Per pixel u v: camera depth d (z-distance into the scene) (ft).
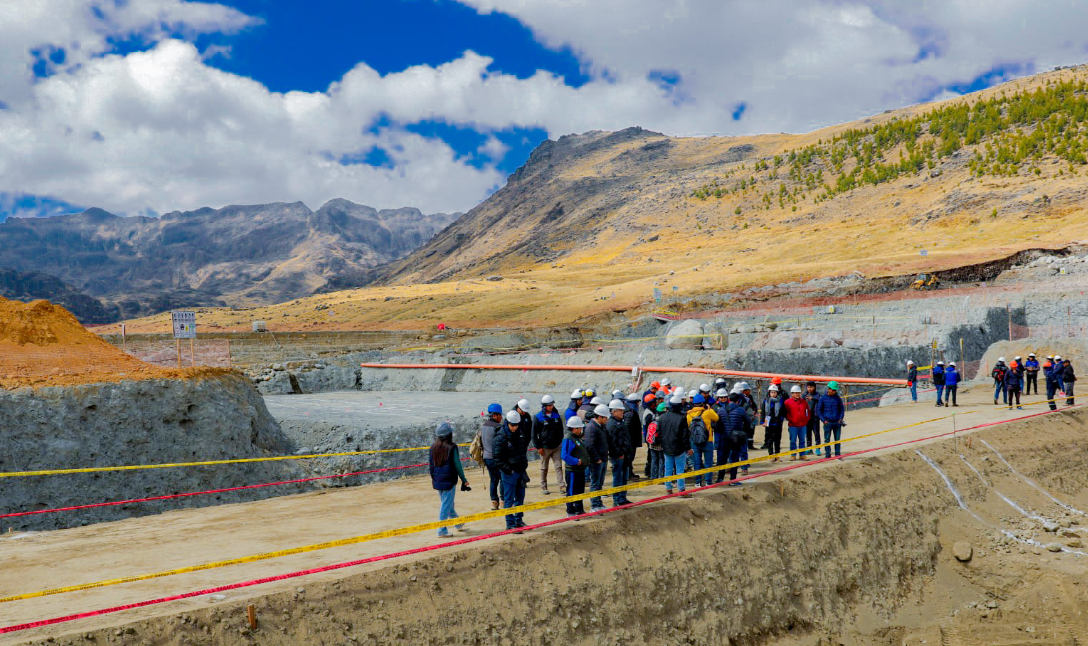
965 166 496.64
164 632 26.66
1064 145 437.58
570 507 41.98
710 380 86.02
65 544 39.06
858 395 95.96
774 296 223.71
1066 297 144.15
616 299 309.63
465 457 64.03
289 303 563.48
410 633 31.42
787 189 649.61
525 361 128.36
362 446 64.28
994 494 66.28
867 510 56.18
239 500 54.49
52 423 49.88
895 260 267.80
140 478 51.26
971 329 128.98
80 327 65.10
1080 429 82.94
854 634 47.03
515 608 34.91
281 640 28.50
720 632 41.11
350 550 36.50
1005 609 51.55
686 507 45.65
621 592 38.73
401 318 382.42
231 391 60.34
